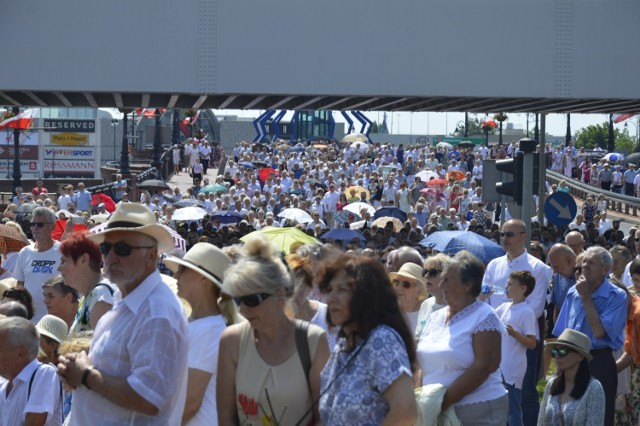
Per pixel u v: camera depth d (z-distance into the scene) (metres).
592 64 13.67
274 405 4.74
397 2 13.36
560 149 56.41
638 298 8.88
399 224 24.03
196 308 5.67
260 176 40.81
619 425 9.15
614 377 8.66
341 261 4.65
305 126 90.69
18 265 10.06
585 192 42.97
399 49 13.40
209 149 54.25
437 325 6.77
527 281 9.02
